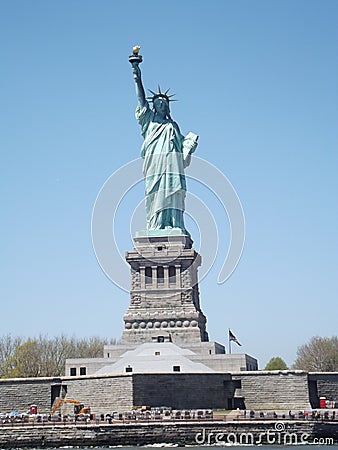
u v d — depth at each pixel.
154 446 138.75
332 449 127.88
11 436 141.88
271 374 170.12
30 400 171.00
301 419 143.38
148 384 160.00
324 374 173.75
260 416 144.62
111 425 141.12
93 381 165.38
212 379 167.50
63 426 142.00
